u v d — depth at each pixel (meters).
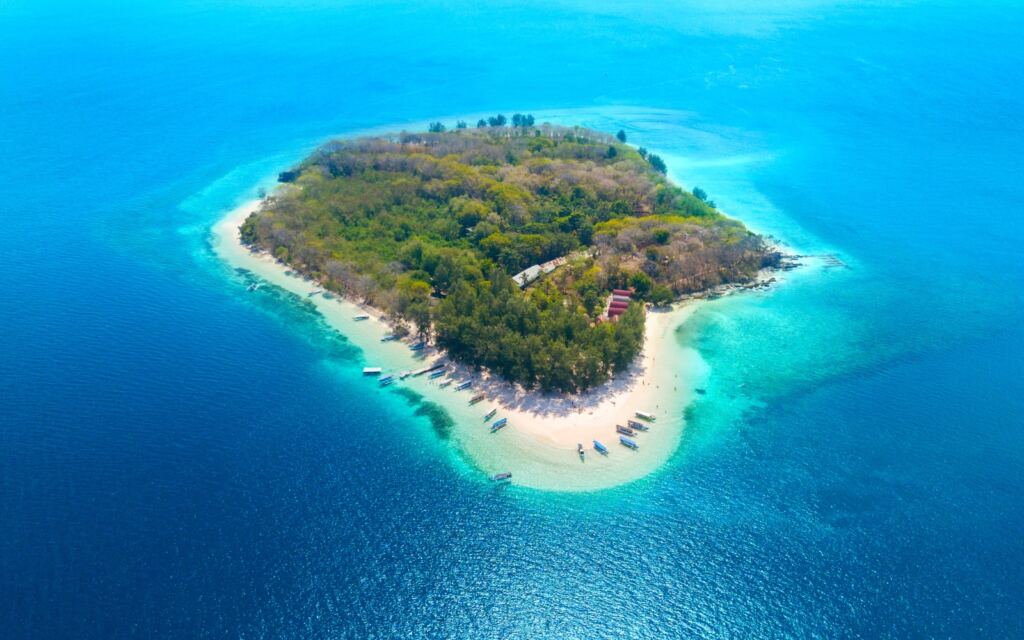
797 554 133.62
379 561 133.00
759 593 126.88
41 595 123.69
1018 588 125.44
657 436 162.88
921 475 151.00
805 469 153.25
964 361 191.75
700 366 189.75
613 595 127.38
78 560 130.50
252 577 128.75
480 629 121.81
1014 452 157.00
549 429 164.88
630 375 185.00
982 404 173.25
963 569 129.38
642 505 144.50
